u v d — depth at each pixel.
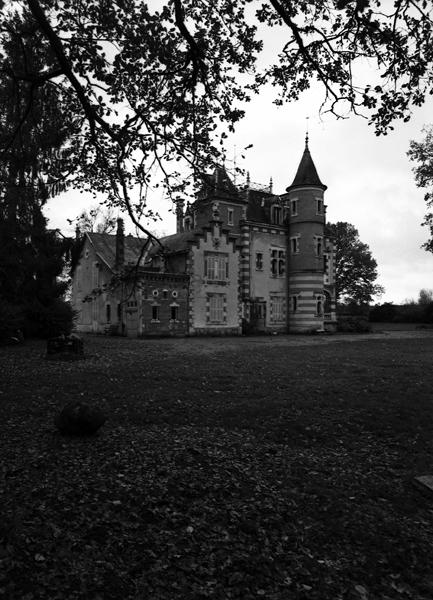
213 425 9.74
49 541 4.95
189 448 8.09
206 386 13.36
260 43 9.30
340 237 73.19
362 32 7.93
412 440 9.18
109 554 4.84
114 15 8.45
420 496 6.80
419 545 5.47
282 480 7.05
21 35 9.19
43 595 4.14
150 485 6.46
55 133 11.90
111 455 7.54
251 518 5.79
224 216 44.06
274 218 47.47
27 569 4.46
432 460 8.19
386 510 6.32
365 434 9.53
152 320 38.06
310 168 46.31
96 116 8.53
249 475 7.12
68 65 7.85
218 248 41.78
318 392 12.76
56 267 29.97
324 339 35.66
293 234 46.75
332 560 5.07
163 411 10.57
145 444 8.20
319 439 9.16
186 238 42.62
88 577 4.45
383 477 7.45
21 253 24.59
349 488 6.94
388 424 10.03
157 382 13.78
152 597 4.25
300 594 4.46
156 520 5.58
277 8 7.55
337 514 6.09
